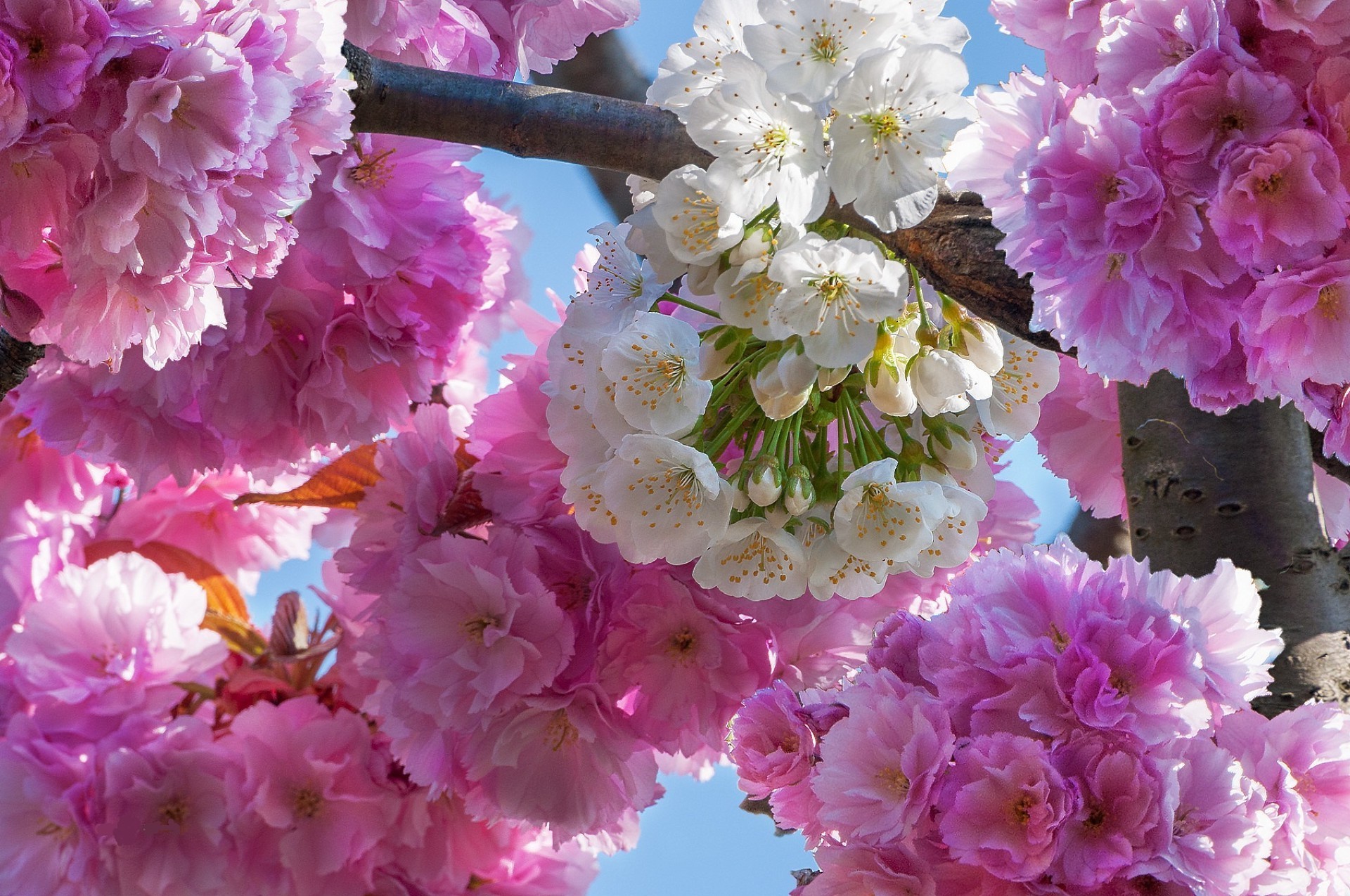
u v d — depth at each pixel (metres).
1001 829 1.35
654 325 1.33
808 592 1.49
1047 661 1.36
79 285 1.33
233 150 1.32
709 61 1.31
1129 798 1.34
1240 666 1.37
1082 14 1.38
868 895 1.37
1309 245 1.31
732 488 1.33
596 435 1.36
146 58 1.31
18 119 1.30
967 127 1.32
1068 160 1.32
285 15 1.34
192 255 1.33
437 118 1.39
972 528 1.34
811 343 1.30
